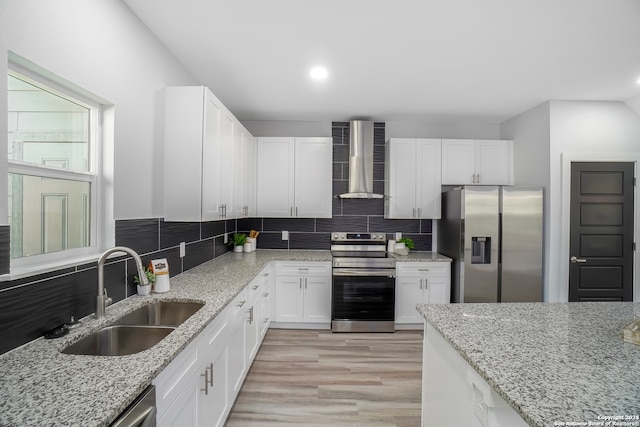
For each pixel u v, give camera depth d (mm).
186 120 2064
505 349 1107
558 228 3117
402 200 3648
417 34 1981
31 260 1213
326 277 3379
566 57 2260
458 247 3254
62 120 1401
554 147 3098
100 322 1348
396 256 3562
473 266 3172
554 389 850
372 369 2531
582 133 3117
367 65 2404
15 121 1172
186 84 2459
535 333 1262
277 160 3629
